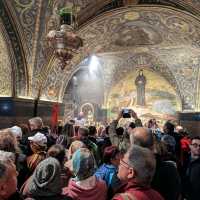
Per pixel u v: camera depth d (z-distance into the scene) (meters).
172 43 15.42
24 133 7.36
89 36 13.70
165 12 11.81
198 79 17.58
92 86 20.75
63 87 15.81
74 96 20.67
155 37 15.05
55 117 14.84
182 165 7.05
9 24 11.37
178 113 19.28
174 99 19.50
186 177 4.87
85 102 20.88
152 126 12.18
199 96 17.94
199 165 4.69
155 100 20.00
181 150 7.59
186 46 15.36
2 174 2.21
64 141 6.50
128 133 5.55
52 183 2.84
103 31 13.70
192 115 18.28
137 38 15.38
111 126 7.18
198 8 10.83
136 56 18.66
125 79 20.56
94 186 3.27
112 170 4.21
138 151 2.48
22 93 12.57
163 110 19.72
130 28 14.04
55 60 13.49
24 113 12.62
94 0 11.38
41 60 12.88
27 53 12.22
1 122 12.09
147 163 2.42
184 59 17.19
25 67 12.38
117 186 3.96
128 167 2.45
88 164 3.26
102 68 19.81
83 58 15.73
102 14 12.21
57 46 7.75
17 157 4.27
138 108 20.34
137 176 2.40
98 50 16.48
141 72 20.28
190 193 4.71
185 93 18.72
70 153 4.80
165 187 3.56
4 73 12.13
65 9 8.20
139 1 11.48
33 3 10.80
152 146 3.58
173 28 13.31
